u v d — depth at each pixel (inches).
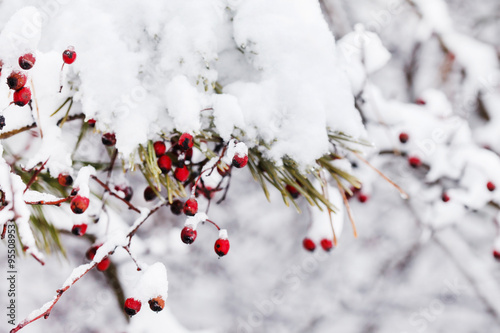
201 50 33.3
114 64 33.0
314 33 34.2
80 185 32.1
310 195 34.2
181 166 33.5
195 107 32.7
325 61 34.2
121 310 44.1
